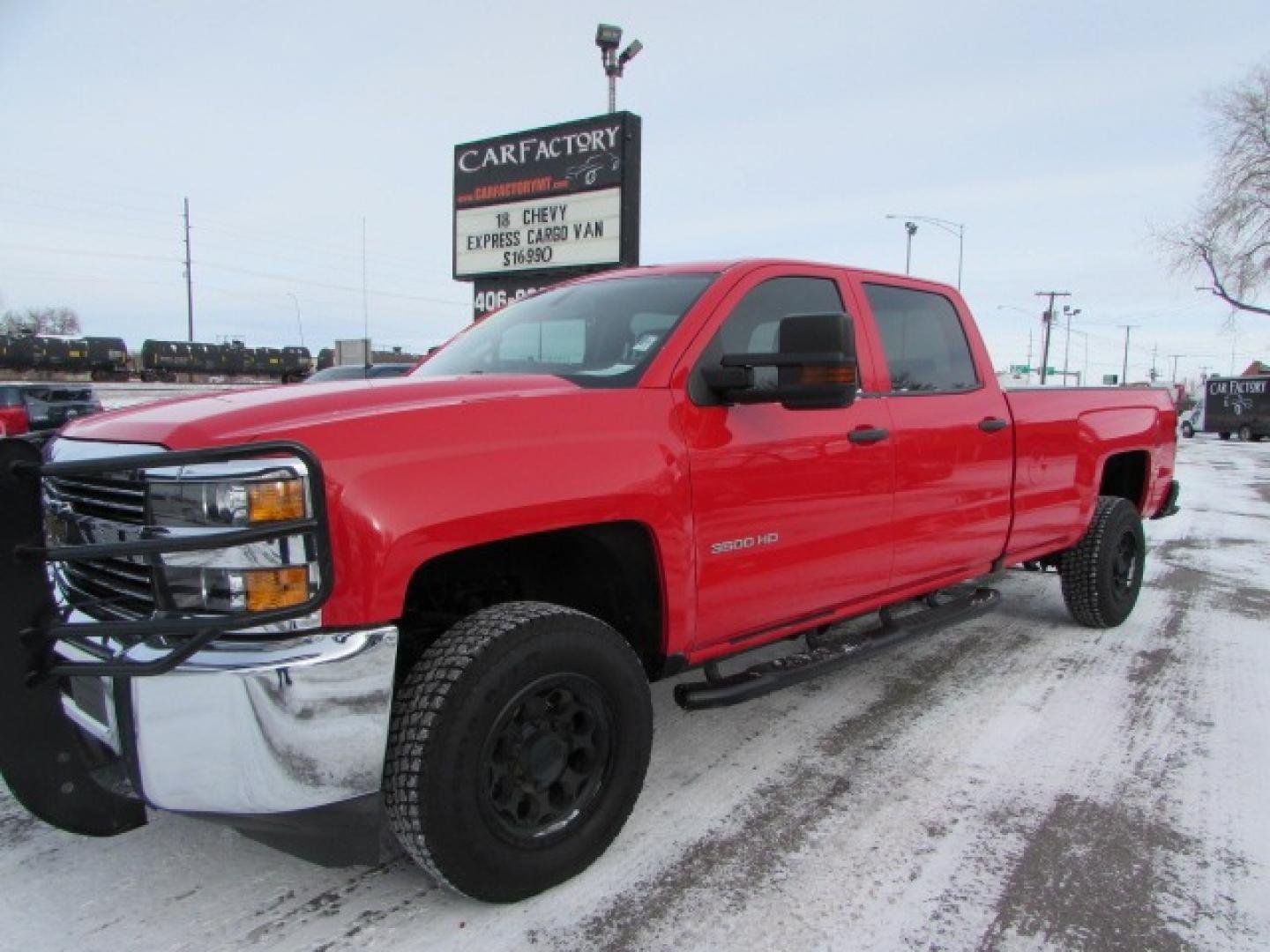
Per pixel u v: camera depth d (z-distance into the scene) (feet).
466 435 8.03
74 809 8.11
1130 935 8.14
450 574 9.34
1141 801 10.73
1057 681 15.07
